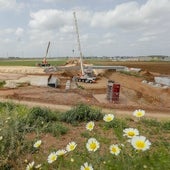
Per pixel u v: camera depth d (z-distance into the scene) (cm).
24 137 612
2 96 2503
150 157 342
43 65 8544
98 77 5650
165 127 935
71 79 5078
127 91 3869
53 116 973
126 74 6419
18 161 517
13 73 6272
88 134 746
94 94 3597
